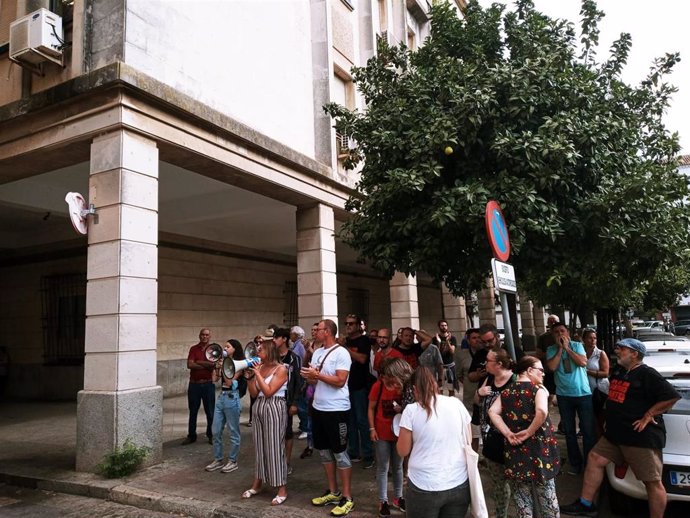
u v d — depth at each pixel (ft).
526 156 18.70
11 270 47.24
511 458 12.57
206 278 48.24
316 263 36.04
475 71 22.15
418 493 10.80
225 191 35.32
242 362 17.80
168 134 23.80
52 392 43.68
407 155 21.54
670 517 15.93
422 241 20.61
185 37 25.96
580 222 19.47
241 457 23.00
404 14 55.83
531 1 25.41
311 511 16.22
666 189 20.27
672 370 17.02
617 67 24.75
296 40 36.58
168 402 40.75
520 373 13.42
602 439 15.84
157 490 18.33
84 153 24.31
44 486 19.90
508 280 15.94
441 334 33.65
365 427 21.57
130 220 21.53
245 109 30.25
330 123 38.11
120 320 20.62
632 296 44.83
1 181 28.07
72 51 23.31
